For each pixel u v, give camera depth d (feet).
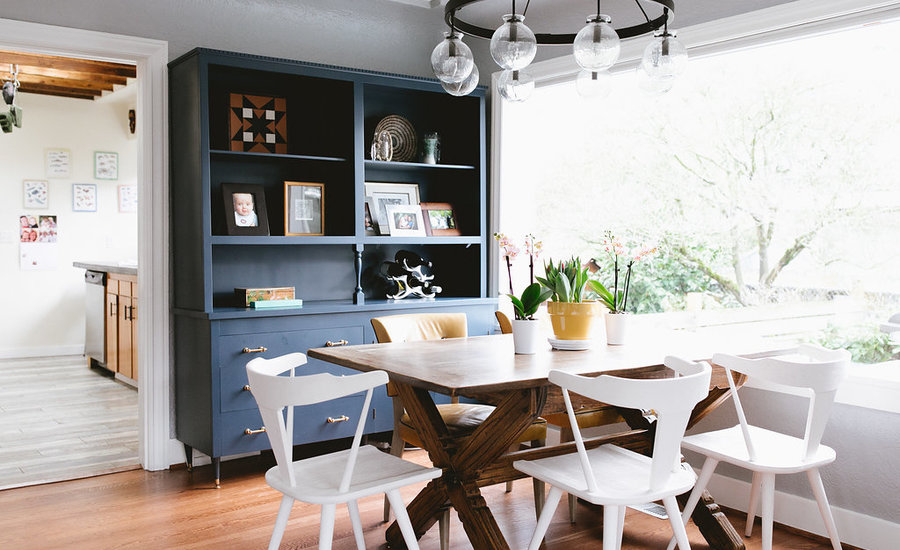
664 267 16.08
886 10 9.79
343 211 14.25
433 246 16.30
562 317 9.62
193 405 12.55
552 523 10.65
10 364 23.63
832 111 12.06
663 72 7.95
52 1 11.77
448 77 8.11
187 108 12.32
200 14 13.09
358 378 7.13
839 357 8.77
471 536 8.38
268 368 7.95
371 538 10.02
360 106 13.79
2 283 24.79
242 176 13.71
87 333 22.85
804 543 10.02
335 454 8.35
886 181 10.97
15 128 24.72
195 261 12.28
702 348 9.71
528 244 9.59
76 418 16.63
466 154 15.65
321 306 13.16
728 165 14.94
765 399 10.87
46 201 25.29
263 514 10.83
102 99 25.59
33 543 9.70
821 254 12.28
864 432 9.86
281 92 14.21
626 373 8.23
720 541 9.57
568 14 13.84
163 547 9.59
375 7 15.07
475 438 8.25
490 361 8.60
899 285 10.71
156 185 12.81
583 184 16.61
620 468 7.98
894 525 9.52
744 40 11.34
